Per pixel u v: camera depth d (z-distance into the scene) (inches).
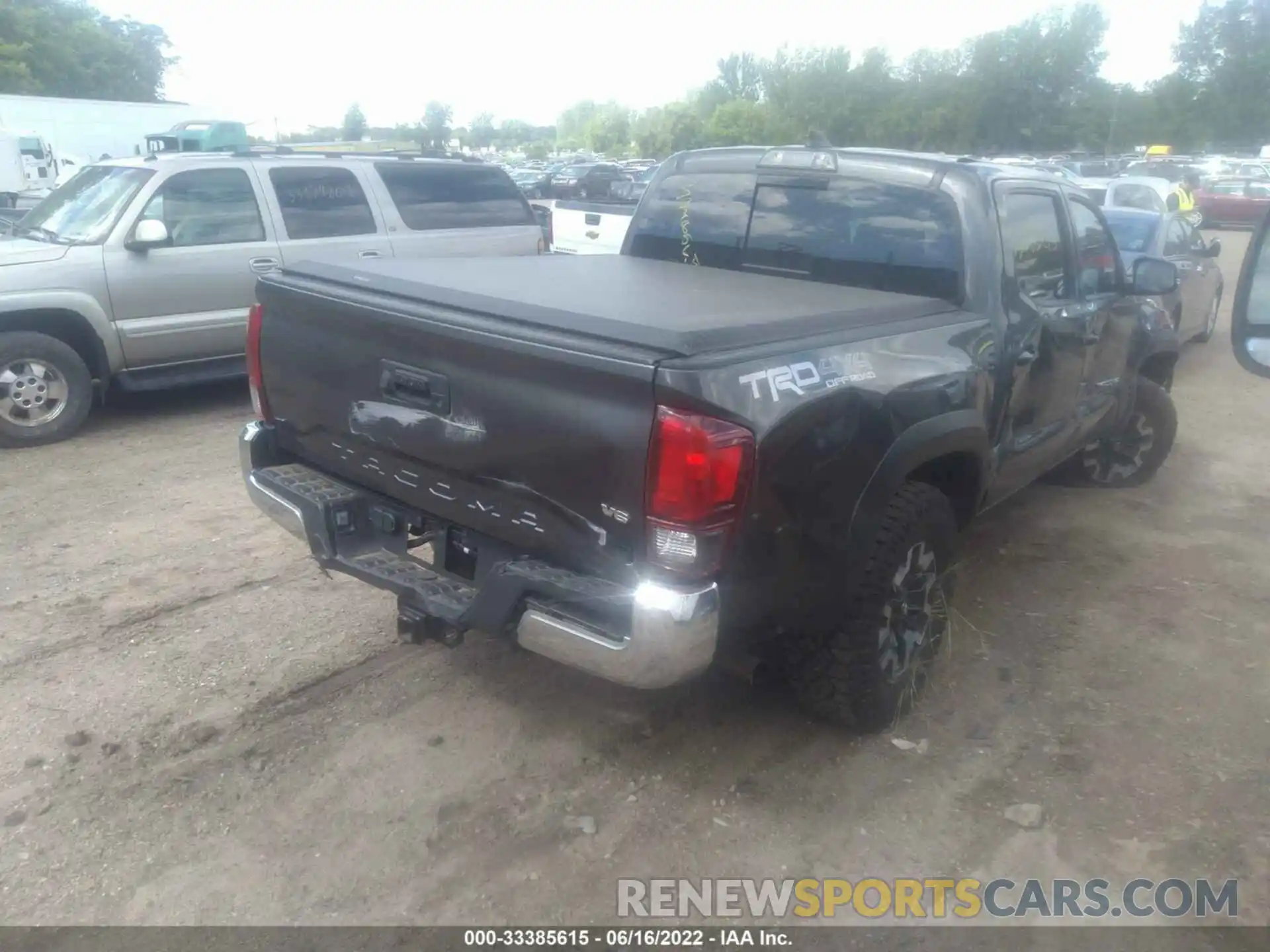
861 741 147.6
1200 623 185.6
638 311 126.2
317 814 130.3
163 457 271.6
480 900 117.1
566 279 155.8
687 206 193.2
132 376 297.7
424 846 125.3
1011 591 198.1
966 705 157.8
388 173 346.6
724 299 140.8
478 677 162.6
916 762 143.3
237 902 115.8
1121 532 229.3
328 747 143.8
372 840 126.0
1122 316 210.5
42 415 281.6
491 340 118.5
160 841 124.9
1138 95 2277.3
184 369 307.7
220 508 233.1
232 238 309.6
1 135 811.4
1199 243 422.6
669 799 134.6
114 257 286.4
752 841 127.3
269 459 158.4
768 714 153.9
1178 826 131.0
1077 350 188.9
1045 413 183.3
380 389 134.5
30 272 273.1
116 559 203.8
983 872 123.0
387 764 140.4
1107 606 192.1
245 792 134.1
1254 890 120.6
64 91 2303.2
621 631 114.2
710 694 158.7
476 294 131.1
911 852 126.0
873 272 167.0
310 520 143.3
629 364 107.7
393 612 183.5
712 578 113.3
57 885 117.6
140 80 2546.8
